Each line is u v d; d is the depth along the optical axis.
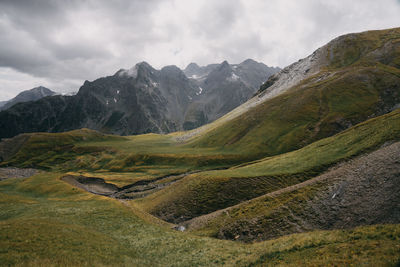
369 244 18.66
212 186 69.38
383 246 17.69
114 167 169.38
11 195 66.31
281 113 161.38
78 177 136.25
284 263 20.75
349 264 16.62
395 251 16.25
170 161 161.50
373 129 64.06
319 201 39.09
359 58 190.38
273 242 28.08
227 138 171.75
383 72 153.12
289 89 198.62
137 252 30.53
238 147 151.75
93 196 66.44
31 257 20.89
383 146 53.09
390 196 31.36
